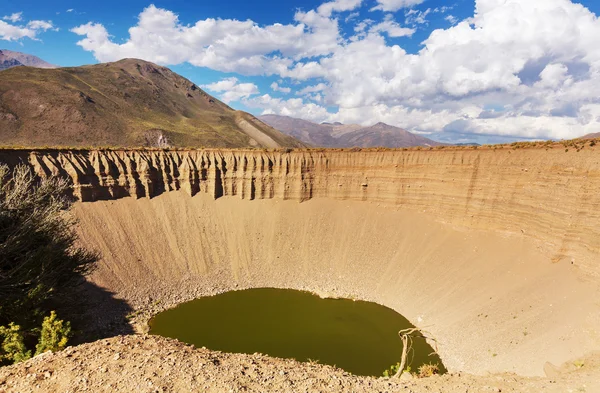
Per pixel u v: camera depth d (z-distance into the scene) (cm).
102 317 5453
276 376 1623
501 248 6044
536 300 4772
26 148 6744
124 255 6744
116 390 1393
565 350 3688
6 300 2742
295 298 6525
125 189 7694
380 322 5694
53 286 3372
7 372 1508
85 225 6775
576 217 5034
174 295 6425
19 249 3011
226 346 4906
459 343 4756
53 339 2456
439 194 7325
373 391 1605
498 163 6475
